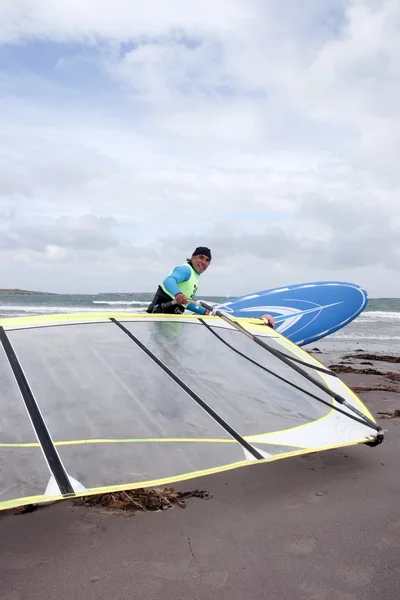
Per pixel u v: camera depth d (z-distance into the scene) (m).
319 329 7.54
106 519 2.34
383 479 2.87
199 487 2.74
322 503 2.54
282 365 3.58
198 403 2.83
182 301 4.41
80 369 2.88
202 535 2.20
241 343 3.73
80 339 3.20
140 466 2.25
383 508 2.49
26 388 2.62
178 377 3.04
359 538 2.18
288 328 7.41
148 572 1.90
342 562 1.98
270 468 3.03
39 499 1.95
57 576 1.87
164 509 2.46
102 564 1.95
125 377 2.90
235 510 2.46
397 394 5.64
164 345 3.38
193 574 1.89
